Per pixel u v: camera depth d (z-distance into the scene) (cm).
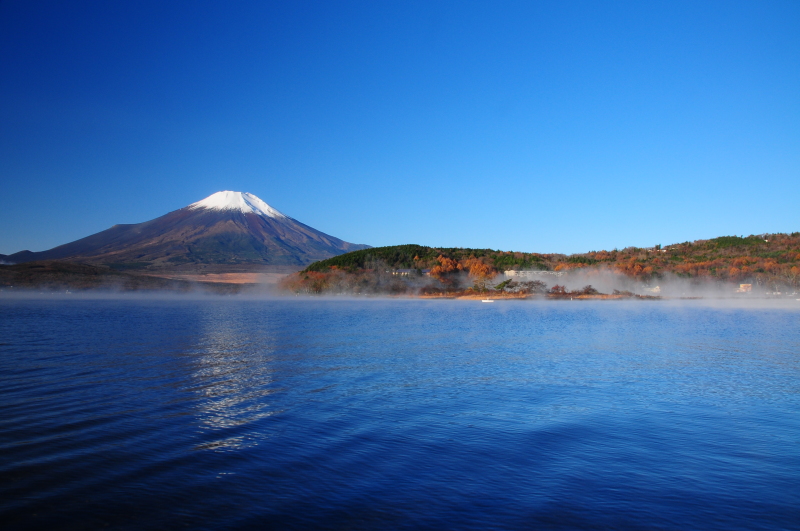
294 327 5494
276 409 1922
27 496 1148
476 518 1088
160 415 1808
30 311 7894
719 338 4791
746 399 2197
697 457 1461
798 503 1178
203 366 2852
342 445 1520
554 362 3206
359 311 8950
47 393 2100
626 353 3675
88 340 4028
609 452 1495
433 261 18112
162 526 1034
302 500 1154
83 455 1397
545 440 1596
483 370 2869
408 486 1236
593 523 1073
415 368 2908
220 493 1183
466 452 1475
